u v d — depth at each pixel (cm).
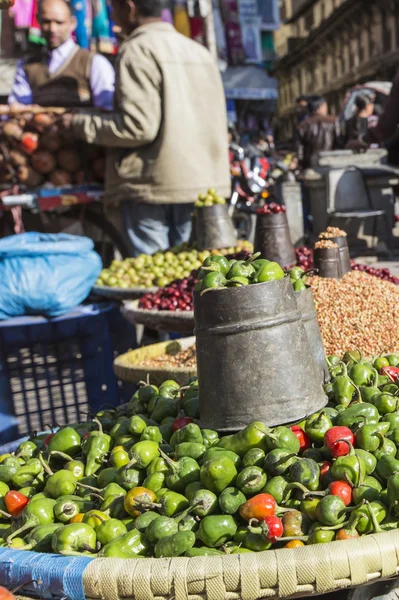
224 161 633
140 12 605
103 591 176
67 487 234
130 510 216
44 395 462
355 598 188
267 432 214
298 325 231
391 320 367
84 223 696
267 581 170
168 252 582
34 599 186
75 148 647
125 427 260
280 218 468
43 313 446
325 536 189
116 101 599
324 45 4281
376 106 1288
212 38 942
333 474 206
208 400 231
